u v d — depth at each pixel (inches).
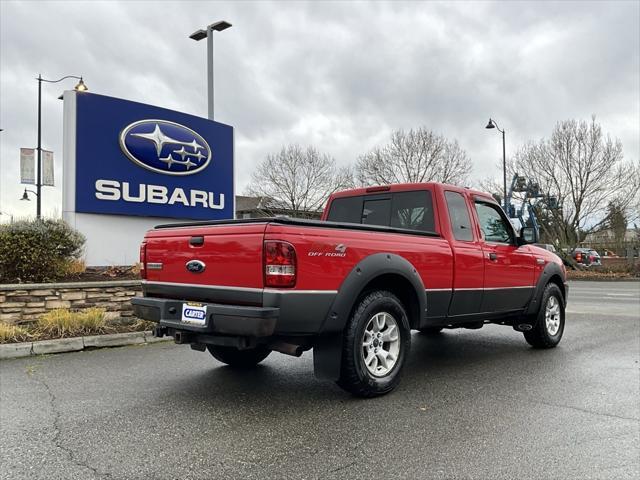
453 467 125.0
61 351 256.5
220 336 163.3
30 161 751.1
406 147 1546.5
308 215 1737.2
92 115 389.7
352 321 171.8
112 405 171.9
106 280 337.4
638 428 152.2
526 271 255.3
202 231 173.8
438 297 204.2
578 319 398.0
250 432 147.3
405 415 163.0
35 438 142.3
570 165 1196.5
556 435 146.3
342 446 137.6
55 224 328.2
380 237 182.1
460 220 223.0
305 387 194.7
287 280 153.1
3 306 280.7
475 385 199.5
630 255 1124.5
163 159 428.1
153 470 122.6
